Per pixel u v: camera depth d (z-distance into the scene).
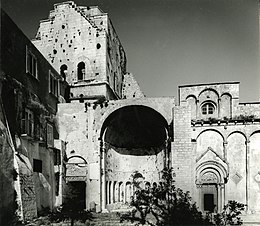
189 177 30.50
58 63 40.62
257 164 32.38
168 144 33.50
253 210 31.59
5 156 20.89
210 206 32.59
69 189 33.53
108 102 34.88
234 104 38.19
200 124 34.00
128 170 39.19
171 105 33.91
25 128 25.42
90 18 41.44
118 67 46.53
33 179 24.73
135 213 28.39
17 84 24.45
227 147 33.25
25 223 21.61
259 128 32.75
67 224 25.19
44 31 41.59
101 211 32.91
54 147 32.22
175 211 27.14
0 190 19.91
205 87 39.38
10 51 23.58
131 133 39.31
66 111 35.19
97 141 34.47
